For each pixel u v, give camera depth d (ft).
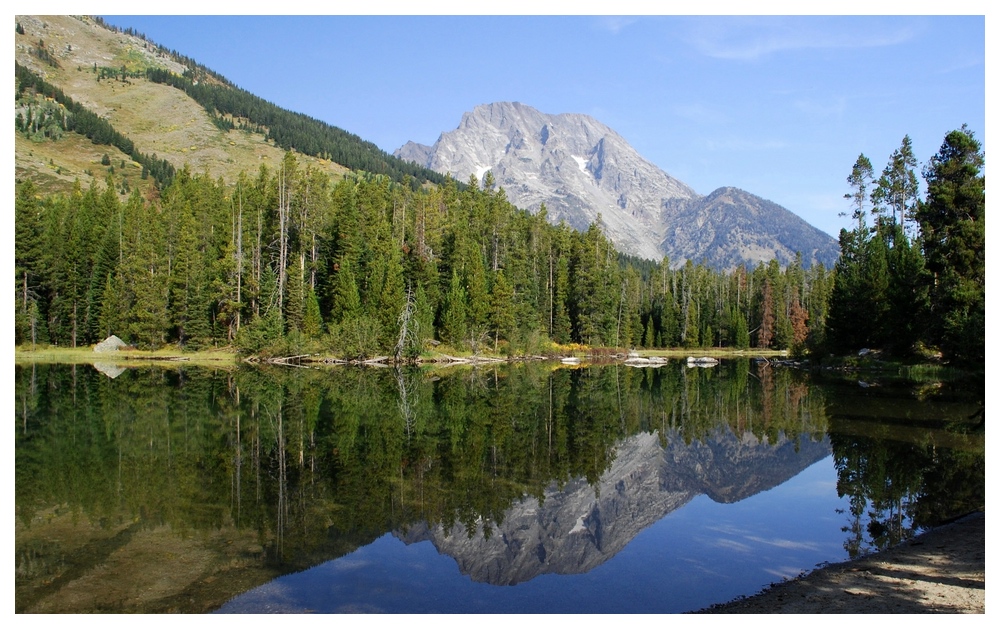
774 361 272.72
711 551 46.80
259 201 286.05
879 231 228.02
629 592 39.50
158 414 104.27
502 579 41.91
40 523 51.42
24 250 238.68
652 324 389.19
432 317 253.85
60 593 38.86
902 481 64.54
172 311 244.42
